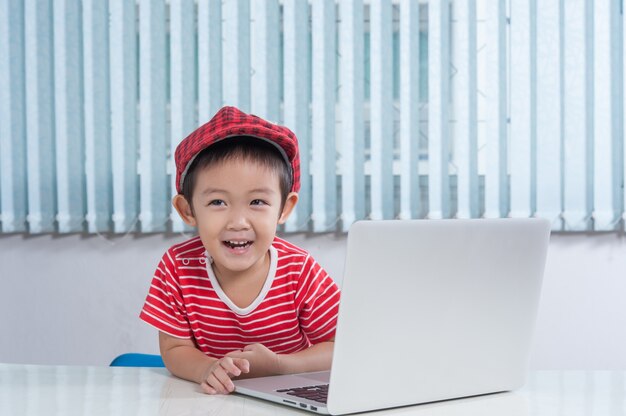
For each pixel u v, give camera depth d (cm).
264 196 126
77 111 256
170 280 139
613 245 252
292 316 142
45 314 262
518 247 103
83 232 260
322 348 131
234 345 142
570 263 253
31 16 255
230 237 125
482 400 104
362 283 90
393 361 95
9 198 258
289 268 141
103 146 255
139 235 258
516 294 105
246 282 139
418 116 249
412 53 248
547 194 250
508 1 248
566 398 105
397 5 249
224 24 251
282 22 251
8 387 112
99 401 102
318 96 250
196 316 138
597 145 248
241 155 125
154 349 259
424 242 94
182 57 252
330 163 250
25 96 258
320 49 249
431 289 96
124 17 253
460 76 248
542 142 249
